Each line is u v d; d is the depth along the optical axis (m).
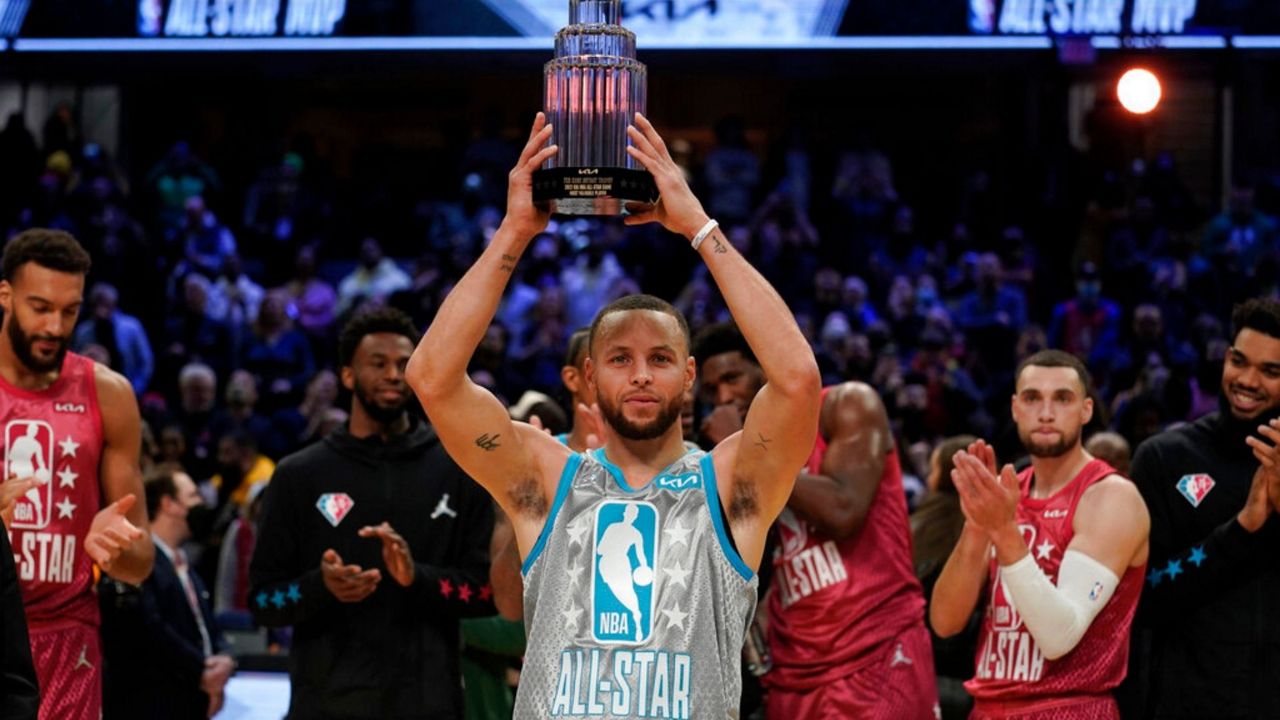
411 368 3.30
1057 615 4.20
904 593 4.99
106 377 4.65
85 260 4.45
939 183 18.92
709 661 3.20
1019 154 17.52
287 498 4.82
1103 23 14.96
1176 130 17.67
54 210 15.39
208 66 15.65
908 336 13.56
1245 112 17.38
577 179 3.21
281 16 15.48
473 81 21.52
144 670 5.94
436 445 4.91
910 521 5.84
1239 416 4.54
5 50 15.63
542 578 3.30
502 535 5.00
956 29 15.04
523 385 11.79
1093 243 16.03
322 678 4.70
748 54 15.18
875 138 20.61
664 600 3.22
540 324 12.95
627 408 3.31
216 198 16.83
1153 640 4.70
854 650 4.86
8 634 3.32
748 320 3.26
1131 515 4.33
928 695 4.95
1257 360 4.47
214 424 11.21
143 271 14.48
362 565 4.77
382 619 4.72
